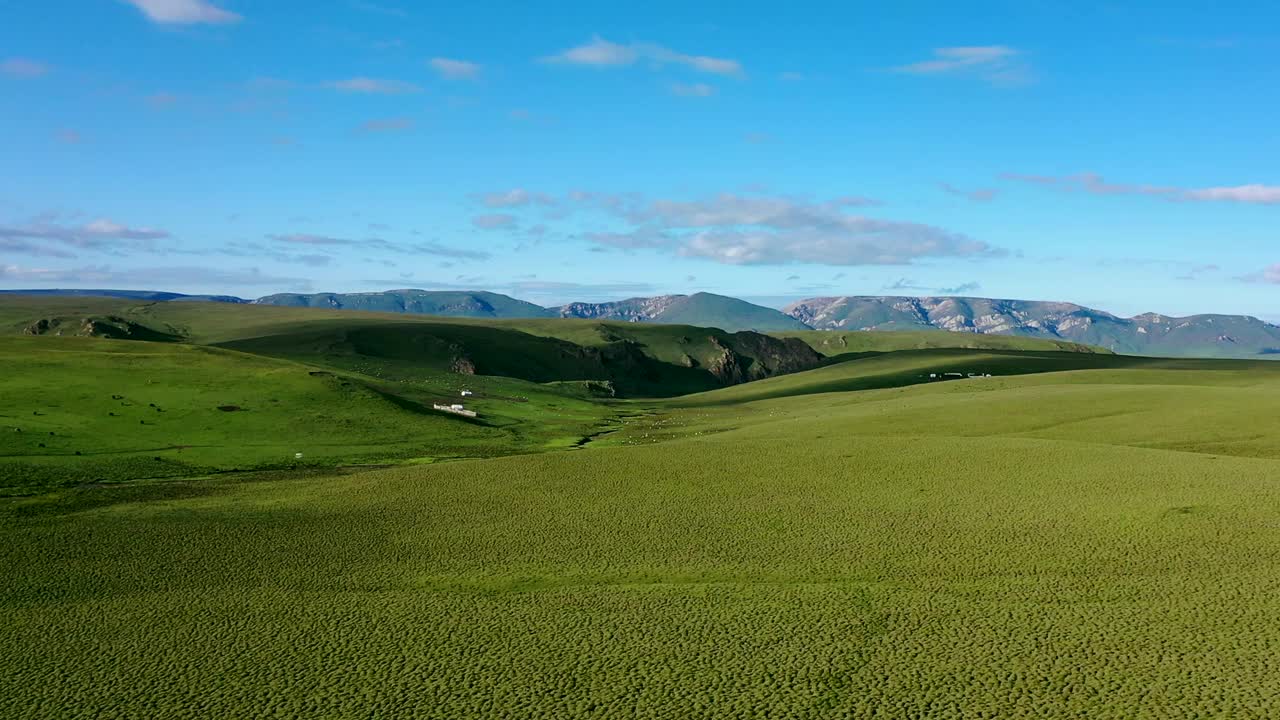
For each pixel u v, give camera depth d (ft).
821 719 121.29
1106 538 199.00
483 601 173.47
